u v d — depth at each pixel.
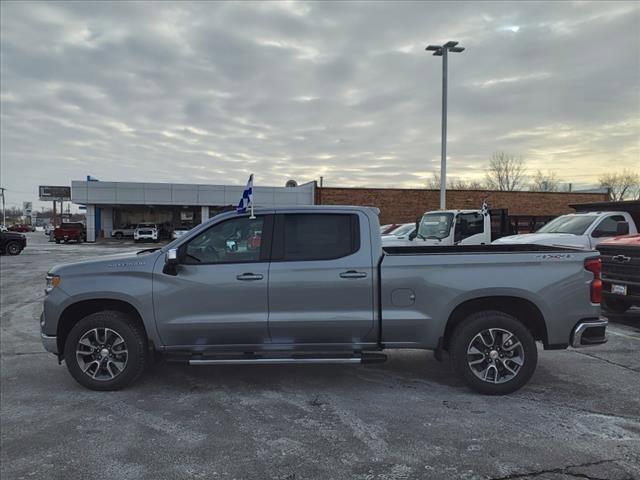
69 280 5.12
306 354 5.06
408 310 4.96
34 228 106.31
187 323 5.00
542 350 6.70
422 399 4.90
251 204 5.47
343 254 5.03
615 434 4.07
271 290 4.96
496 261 4.93
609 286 8.34
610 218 10.88
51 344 5.18
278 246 5.09
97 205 50.44
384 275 4.96
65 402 4.92
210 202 48.03
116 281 5.06
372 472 3.51
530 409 4.62
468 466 3.57
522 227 19.75
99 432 4.22
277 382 5.46
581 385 5.27
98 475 3.51
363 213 5.13
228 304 4.99
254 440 4.04
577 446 3.87
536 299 4.89
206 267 5.04
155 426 4.33
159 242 45.47
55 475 3.51
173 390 5.23
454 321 5.14
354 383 5.41
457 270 4.93
